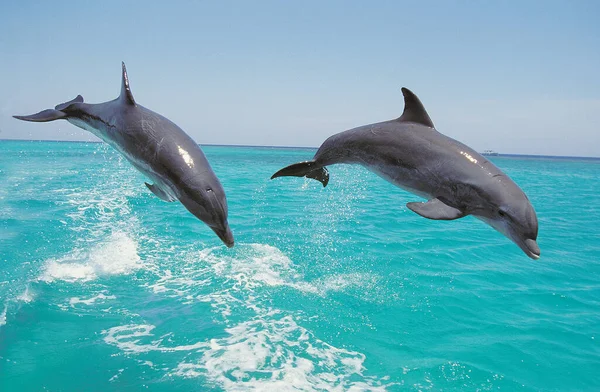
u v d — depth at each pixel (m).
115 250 9.86
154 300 7.28
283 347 5.87
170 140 4.43
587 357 5.77
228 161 53.34
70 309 6.83
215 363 5.44
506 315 7.01
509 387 5.10
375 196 21.33
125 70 4.67
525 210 4.21
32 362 5.36
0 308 6.64
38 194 17.16
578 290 8.17
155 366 5.34
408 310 7.11
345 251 10.34
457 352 5.85
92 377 5.09
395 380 5.19
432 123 5.05
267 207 16.33
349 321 6.69
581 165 97.25
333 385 5.06
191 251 9.99
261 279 8.30
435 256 10.18
